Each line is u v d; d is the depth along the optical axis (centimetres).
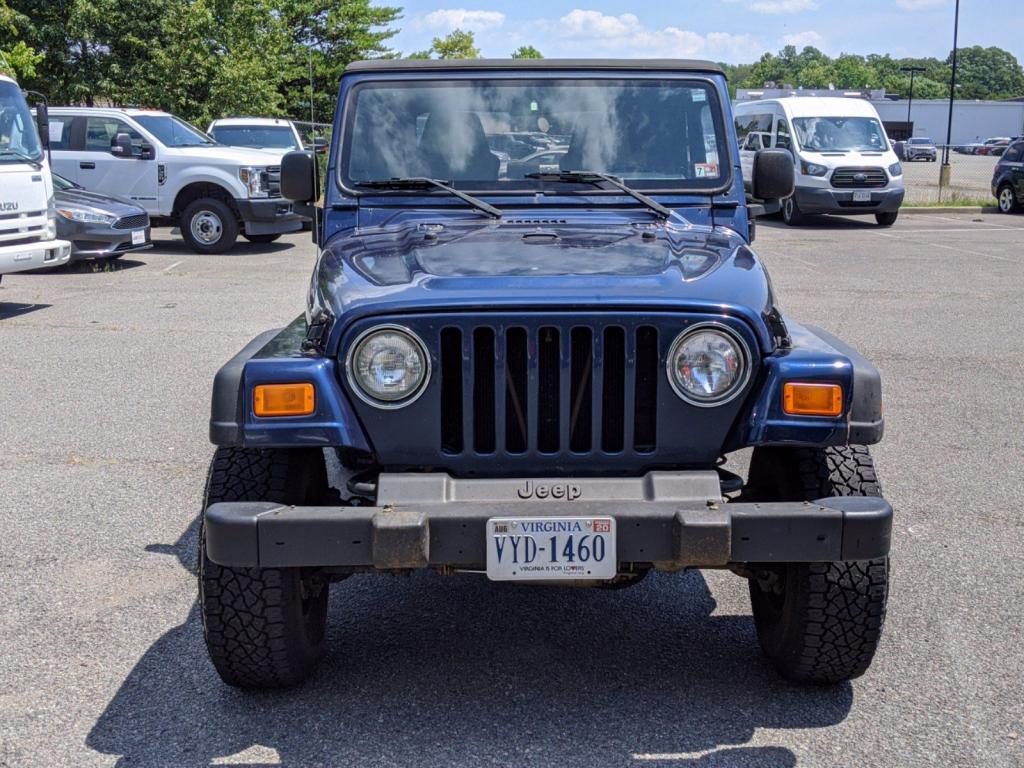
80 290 1267
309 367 321
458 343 324
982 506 554
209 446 655
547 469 330
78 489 577
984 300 1205
